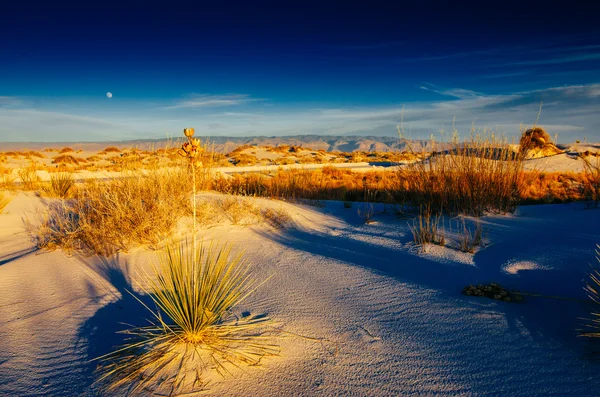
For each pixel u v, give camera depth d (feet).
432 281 14.38
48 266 16.16
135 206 20.33
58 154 160.86
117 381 8.24
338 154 203.92
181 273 10.52
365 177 68.44
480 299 12.31
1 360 9.11
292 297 13.05
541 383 8.05
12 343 9.91
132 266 16.21
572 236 17.21
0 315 11.55
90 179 30.27
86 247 18.75
